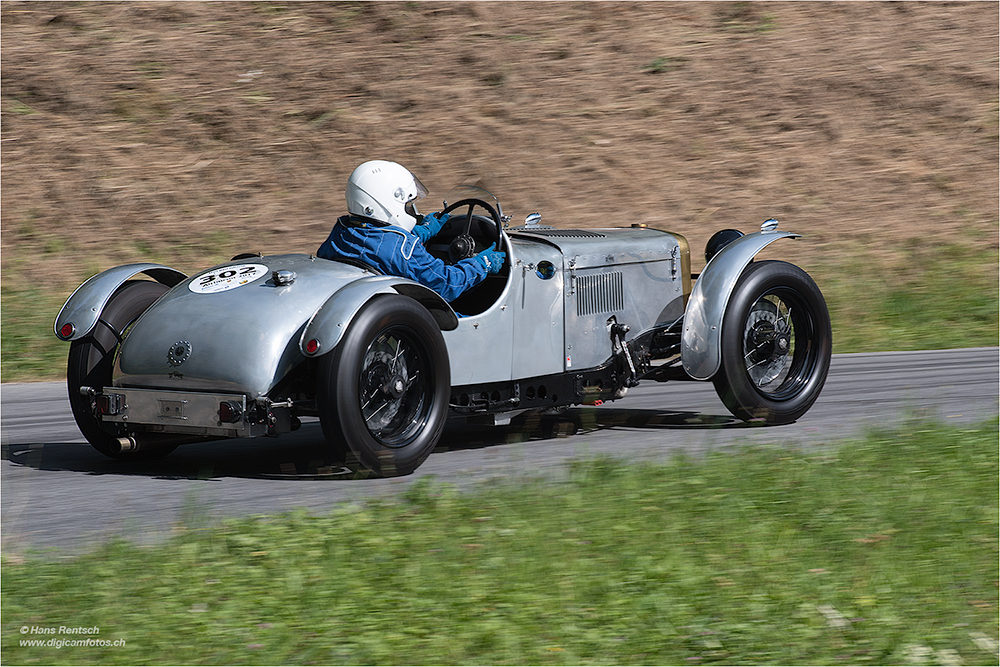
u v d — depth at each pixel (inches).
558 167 1987.0
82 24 2401.6
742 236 859.4
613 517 572.1
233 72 2250.2
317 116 2116.1
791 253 1706.4
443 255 800.9
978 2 2630.4
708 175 1979.6
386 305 671.8
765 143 2087.8
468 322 749.9
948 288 1533.0
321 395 656.4
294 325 679.1
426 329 692.1
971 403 913.5
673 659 412.5
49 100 2121.1
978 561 506.3
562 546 525.0
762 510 584.4
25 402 1019.9
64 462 765.9
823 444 751.1
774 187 1948.8
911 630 434.3
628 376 853.2
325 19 2463.1
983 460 690.2
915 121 2171.5
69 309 747.4
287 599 465.7
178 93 2171.5
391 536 546.0
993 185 1963.6
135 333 707.4
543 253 804.0
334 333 647.8
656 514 577.0
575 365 824.9
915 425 803.4
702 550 521.3
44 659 414.6
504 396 782.5
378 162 753.0
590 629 436.5
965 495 610.9
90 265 1630.2
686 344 814.5
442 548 525.7
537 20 2481.5
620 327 848.3
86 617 450.3
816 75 2303.2
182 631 436.1
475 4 2522.1
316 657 413.7
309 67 2273.6
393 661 410.6
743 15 2536.9
